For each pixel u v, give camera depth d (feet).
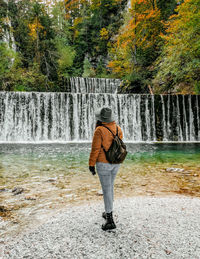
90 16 152.56
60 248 6.52
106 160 7.93
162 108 57.77
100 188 15.11
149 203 11.07
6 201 12.40
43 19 92.17
